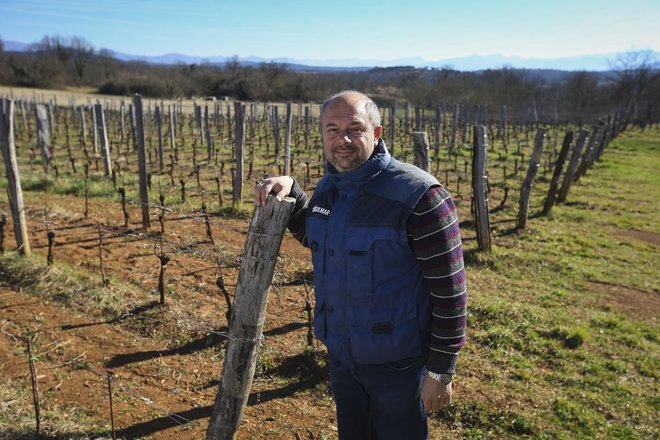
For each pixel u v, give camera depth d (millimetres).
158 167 16141
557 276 7949
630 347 5570
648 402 4438
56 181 11859
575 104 53812
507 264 8352
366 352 2133
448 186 14727
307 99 59125
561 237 10086
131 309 5418
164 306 5527
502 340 5418
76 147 21250
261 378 4371
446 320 2037
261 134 28188
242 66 71562
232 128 29562
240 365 2650
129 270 6590
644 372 5004
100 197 10914
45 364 4371
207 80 67375
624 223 11562
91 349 4660
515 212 12008
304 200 2578
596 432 3936
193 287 6184
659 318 6516
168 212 9859
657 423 4113
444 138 26797
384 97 53375
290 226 2617
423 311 2129
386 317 2096
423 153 5742
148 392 4078
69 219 8906
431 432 3863
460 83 59281
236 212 10148
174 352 4699
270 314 5562
